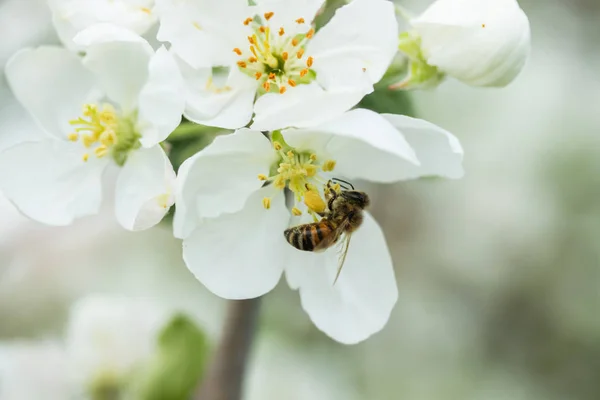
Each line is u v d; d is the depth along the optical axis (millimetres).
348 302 252
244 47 251
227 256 247
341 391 355
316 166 252
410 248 427
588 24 430
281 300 368
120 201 251
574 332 433
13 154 255
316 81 250
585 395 428
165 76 238
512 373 424
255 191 250
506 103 407
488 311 428
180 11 248
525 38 253
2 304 384
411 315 412
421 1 344
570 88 419
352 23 247
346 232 250
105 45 251
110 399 291
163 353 273
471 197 422
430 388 396
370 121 236
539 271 429
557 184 419
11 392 290
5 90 337
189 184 242
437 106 393
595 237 419
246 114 249
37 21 344
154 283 377
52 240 391
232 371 269
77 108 257
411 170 251
